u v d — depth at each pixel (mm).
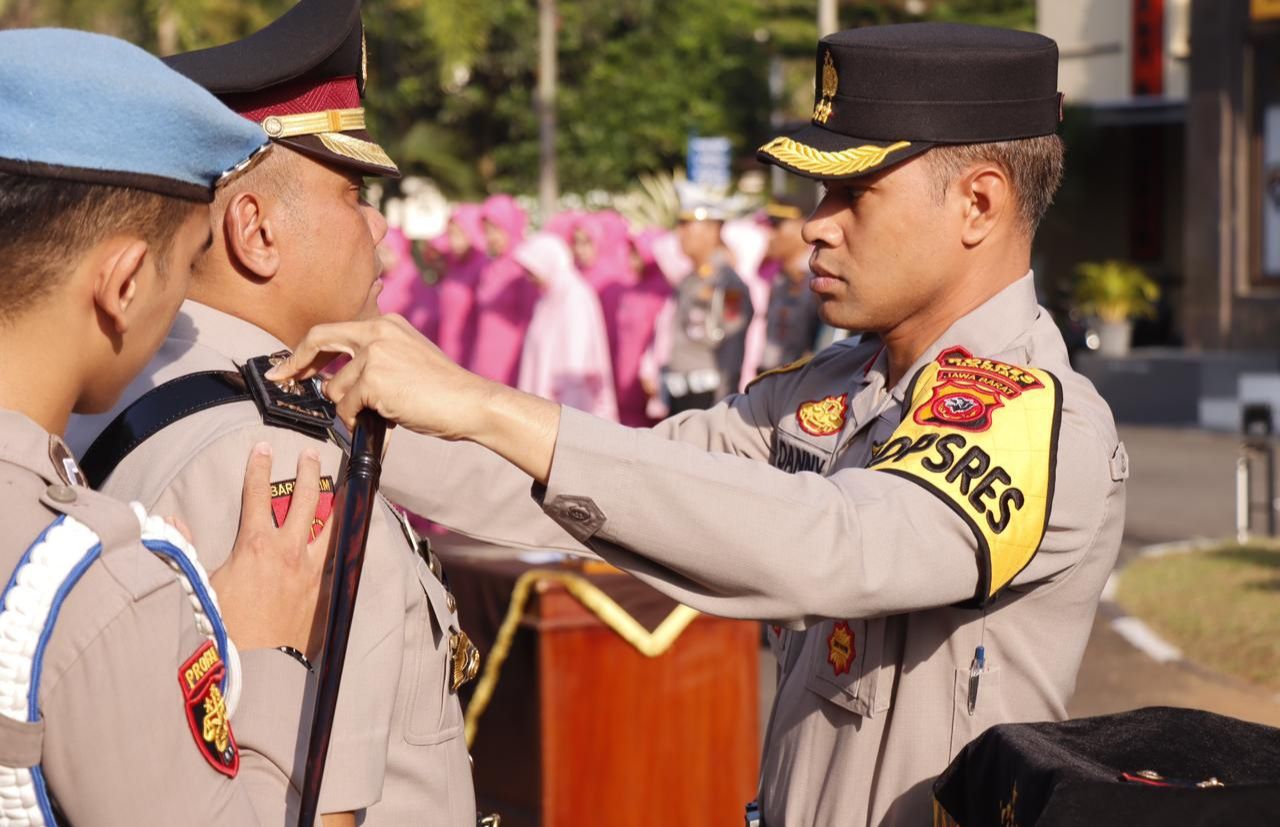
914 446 2039
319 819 1883
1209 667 7152
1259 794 1804
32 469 1582
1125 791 1801
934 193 2258
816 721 2303
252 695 1877
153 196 1667
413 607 2141
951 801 2078
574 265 13766
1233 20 18844
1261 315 18844
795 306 10680
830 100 2314
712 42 25656
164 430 2057
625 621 4484
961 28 2379
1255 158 18891
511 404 1912
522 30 24609
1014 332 2295
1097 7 23469
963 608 2123
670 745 4652
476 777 4809
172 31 17250
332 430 2113
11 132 1587
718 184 19781
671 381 11453
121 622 1537
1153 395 19141
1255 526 11039
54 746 1519
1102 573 2201
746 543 1895
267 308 2236
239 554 1938
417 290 14562
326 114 2234
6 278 1604
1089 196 28266
